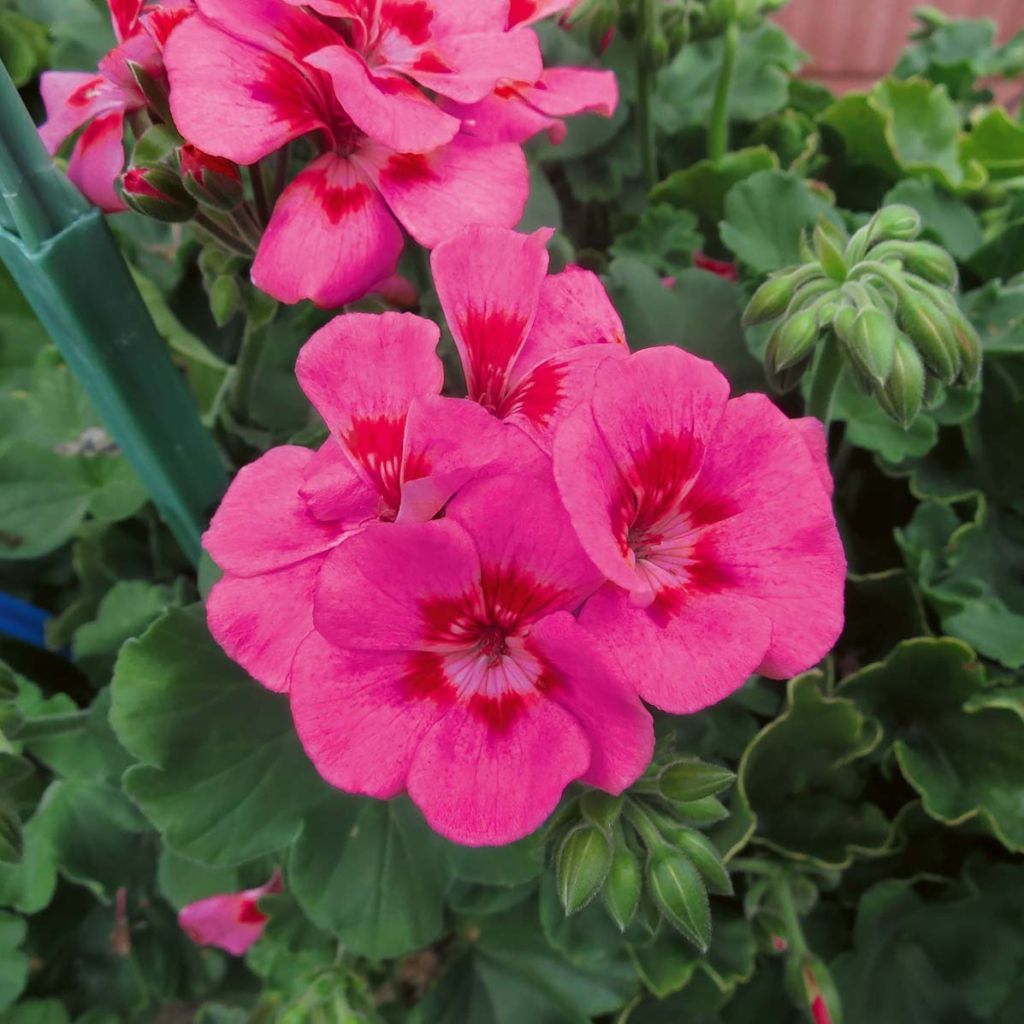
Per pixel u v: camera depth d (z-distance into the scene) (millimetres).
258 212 207
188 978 329
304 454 178
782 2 341
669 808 186
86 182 216
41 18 392
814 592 153
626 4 308
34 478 320
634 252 348
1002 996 293
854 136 378
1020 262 333
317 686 154
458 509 146
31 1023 312
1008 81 488
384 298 242
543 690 157
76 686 349
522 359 172
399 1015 309
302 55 181
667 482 158
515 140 199
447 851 253
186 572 334
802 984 263
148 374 215
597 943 274
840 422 327
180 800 241
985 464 316
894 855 305
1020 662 278
